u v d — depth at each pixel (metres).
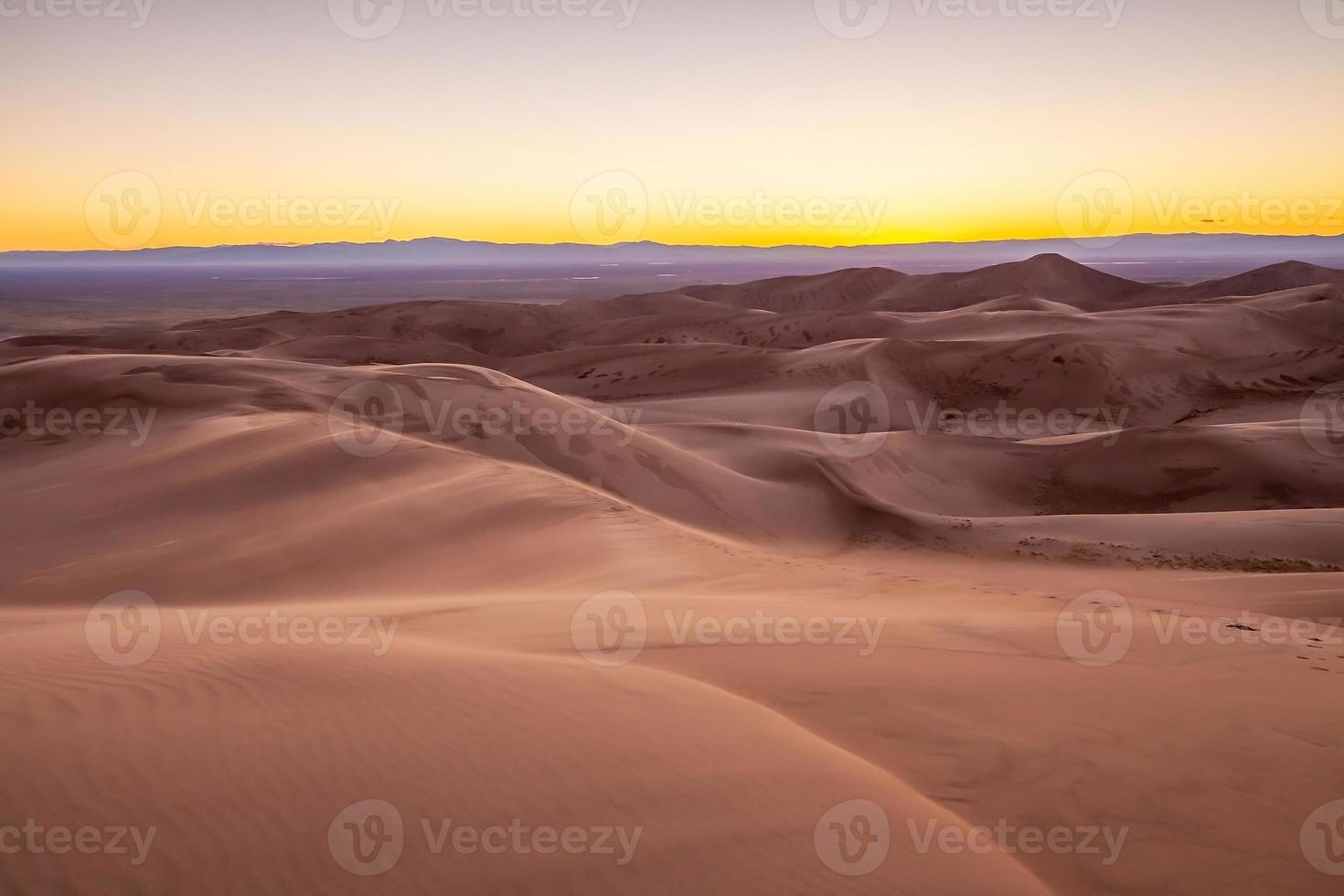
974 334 93.06
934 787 5.20
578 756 4.84
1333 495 32.34
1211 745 5.88
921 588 12.59
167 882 3.35
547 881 3.61
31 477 23.75
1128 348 68.94
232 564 14.53
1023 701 6.62
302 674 5.99
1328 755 5.76
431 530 16.11
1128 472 35.66
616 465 29.20
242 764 4.38
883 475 34.12
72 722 4.75
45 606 12.70
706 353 79.62
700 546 15.02
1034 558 21.73
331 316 133.50
